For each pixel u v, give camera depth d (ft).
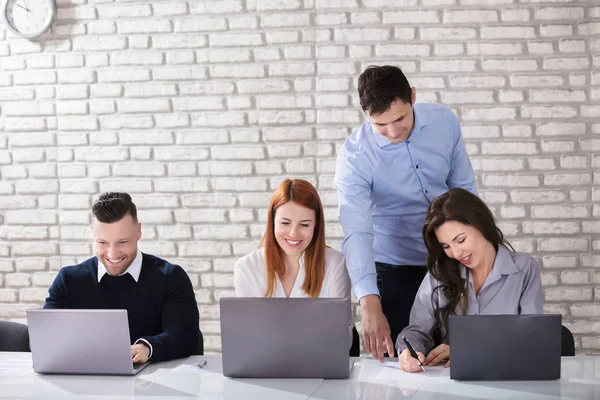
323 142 13.73
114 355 7.79
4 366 8.31
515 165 13.39
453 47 13.33
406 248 10.28
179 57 13.93
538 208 13.39
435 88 13.42
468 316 7.36
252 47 13.75
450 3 13.28
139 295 9.37
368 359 8.39
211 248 14.07
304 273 9.29
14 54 14.32
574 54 13.16
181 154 14.05
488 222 8.46
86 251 14.42
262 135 13.85
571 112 13.24
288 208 8.98
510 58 13.25
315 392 7.14
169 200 14.12
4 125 14.43
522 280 8.69
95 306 9.37
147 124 14.08
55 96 14.26
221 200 14.02
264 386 7.38
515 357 7.34
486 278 8.67
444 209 8.29
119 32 14.03
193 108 13.96
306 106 13.71
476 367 7.38
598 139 13.23
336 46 13.56
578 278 13.38
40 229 14.47
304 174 13.82
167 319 9.22
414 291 10.28
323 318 7.47
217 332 14.15
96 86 14.15
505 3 13.20
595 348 13.39
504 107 13.33
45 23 14.06
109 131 14.19
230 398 7.03
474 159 13.44
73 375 7.91
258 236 13.98
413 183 9.80
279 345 7.55
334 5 13.51
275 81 13.74
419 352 8.08
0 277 14.60
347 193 9.74
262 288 9.43
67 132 14.29
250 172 13.92
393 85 8.41
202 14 13.82
